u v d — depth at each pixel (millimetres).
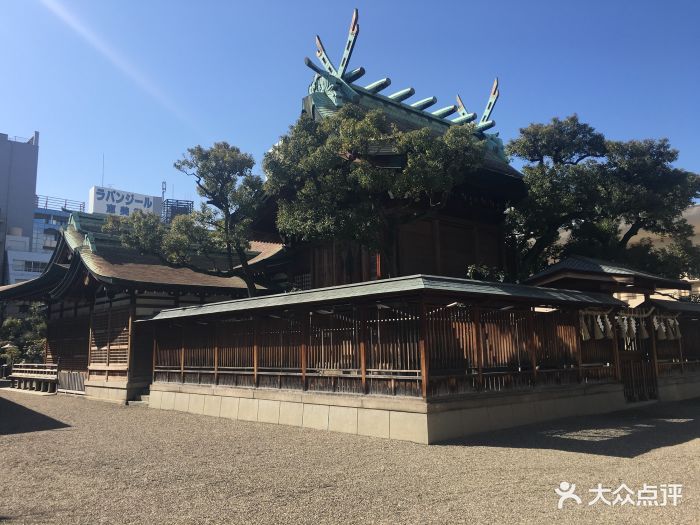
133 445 9930
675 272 19078
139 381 18875
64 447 9875
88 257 20016
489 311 11039
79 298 21906
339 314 11242
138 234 17516
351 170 13992
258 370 13172
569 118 18750
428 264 17156
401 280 9625
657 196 17672
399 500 5953
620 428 10742
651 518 5242
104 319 21062
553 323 12641
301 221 13930
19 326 37438
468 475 7012
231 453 8930
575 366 12938
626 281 13898
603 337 13938
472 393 10234
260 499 6105
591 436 9836
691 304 17766
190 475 7367
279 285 22094
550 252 21312
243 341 13758
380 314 10398
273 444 9680
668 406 14539
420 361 9539
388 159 13742
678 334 16797
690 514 5348
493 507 5633
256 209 17375
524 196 19312
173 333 16469
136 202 84438
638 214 18812
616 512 5441
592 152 18906
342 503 5883
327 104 18453
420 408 9375
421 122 21688
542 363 12070
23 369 27188
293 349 12273
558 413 12062
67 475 7555
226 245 17828
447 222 18062
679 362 16859
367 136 12875
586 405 12875
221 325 14570
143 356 19109
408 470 7367
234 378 13914
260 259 23156
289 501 6004
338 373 11086
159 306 19734
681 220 19734
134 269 20141
